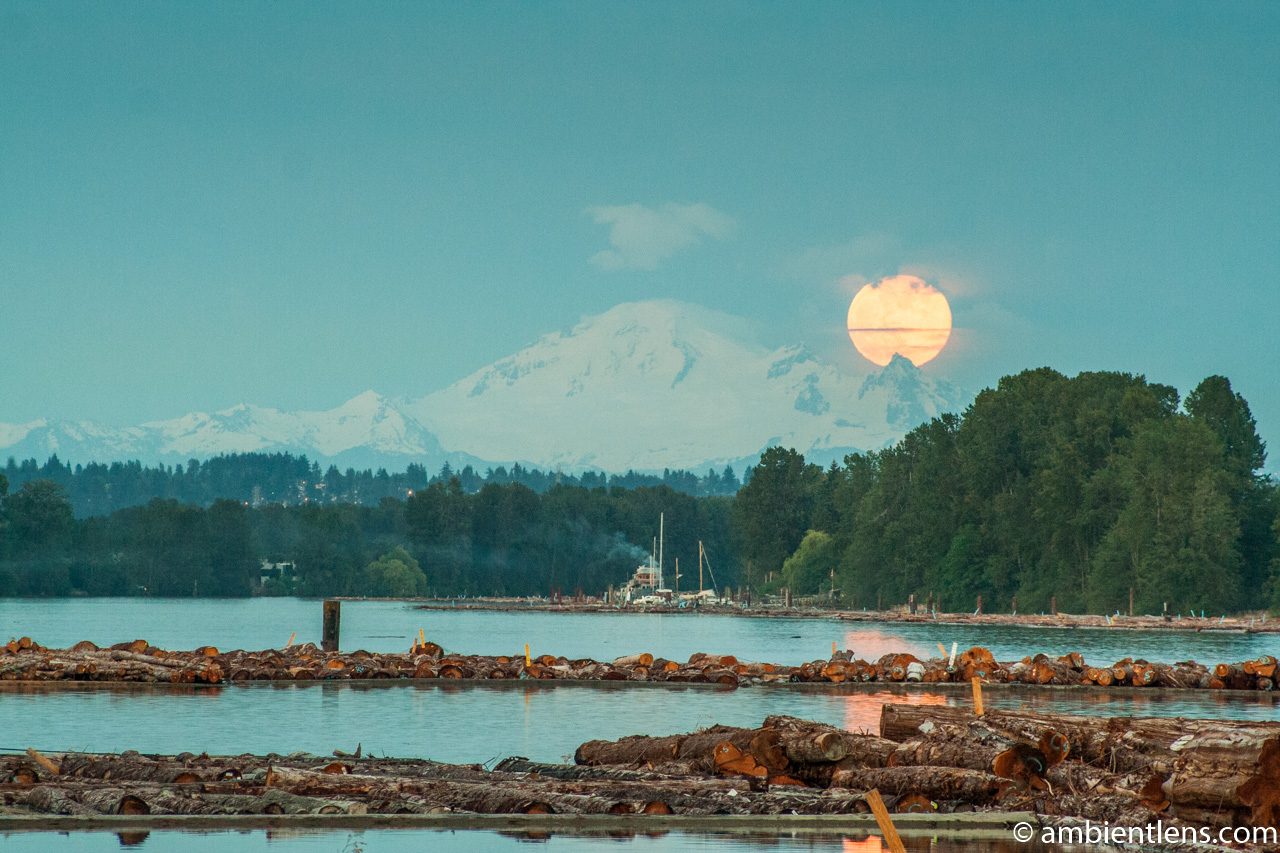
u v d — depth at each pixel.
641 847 42.53
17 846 41.97
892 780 50.75
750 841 43.66
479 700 97.25
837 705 95.50
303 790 51.34
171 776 53.88
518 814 46.84
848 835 44.75
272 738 73.75
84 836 43.69
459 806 49.03
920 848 42.28
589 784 52.81
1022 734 51.28
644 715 87.19
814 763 54.72
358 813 47.47
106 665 109.38
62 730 76.69
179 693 100.81
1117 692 110.31
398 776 55.84
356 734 75.81
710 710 90.62
